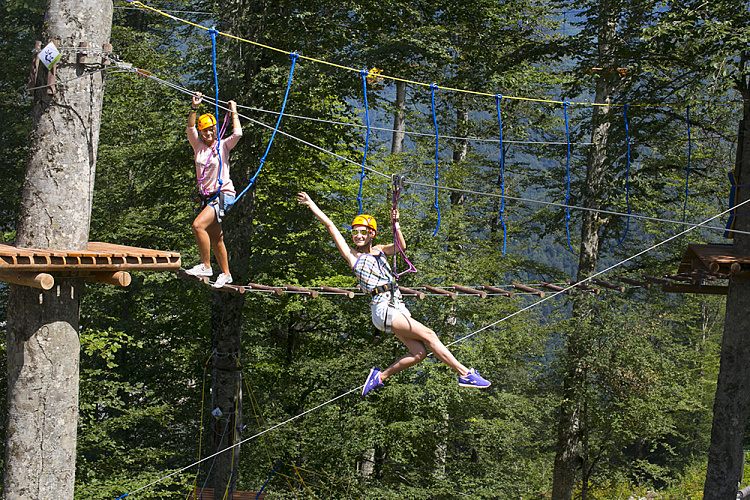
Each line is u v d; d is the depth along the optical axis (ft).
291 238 54.85
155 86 49.75
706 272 31.42
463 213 61.62
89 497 37.14
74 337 19.75
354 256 18.30
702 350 95.50
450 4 45.57
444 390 49.80
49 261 16.57
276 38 42.24
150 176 46.50
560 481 59.36
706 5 35.19
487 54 49.11
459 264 56.85
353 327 60.85
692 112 47.24
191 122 20.40
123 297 54.90
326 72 40.11
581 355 56.24
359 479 50.34
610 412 57.26
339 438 48.60
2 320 38.45
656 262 56.85
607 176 50.01
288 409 62.34
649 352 55.42
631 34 41.27
